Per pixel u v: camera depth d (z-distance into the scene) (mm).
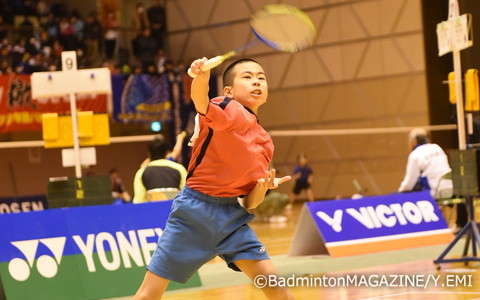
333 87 21453
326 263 8391
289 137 22344
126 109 19000
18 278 6195
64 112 18125
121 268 6770
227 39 22812
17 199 14250
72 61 8047
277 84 22453
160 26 22391
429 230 9359
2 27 19578
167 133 20750
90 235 6680
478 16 10523
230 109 3494
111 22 22438
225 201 3674
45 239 6430
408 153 20203
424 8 19406
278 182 3654
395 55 20234
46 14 21641
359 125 21031
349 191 21344
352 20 20969
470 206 7629
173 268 3672
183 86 20250
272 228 14625
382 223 9078
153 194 7781
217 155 3590
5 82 17422
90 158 8062
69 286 6426
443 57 19141
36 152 20469
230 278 7688
